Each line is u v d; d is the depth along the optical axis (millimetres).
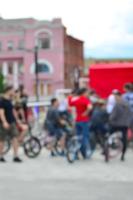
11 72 127750
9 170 16812
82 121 19531
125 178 15086
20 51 126812
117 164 18391
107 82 29906
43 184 14023
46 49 124688
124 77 29562
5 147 20844
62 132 20672
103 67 29984
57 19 124625
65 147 20375
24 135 20594
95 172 16391
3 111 18750
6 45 127875
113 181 14523
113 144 19703
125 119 19344
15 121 19047
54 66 124562
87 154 19828
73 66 134250
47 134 21016
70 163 18688
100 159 19859
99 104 20188
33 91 125062
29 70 125562
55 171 16625
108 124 19828
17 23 127375
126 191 12852
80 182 14367
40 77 124938
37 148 20547
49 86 125000
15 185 13844
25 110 26062
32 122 26984
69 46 130125
